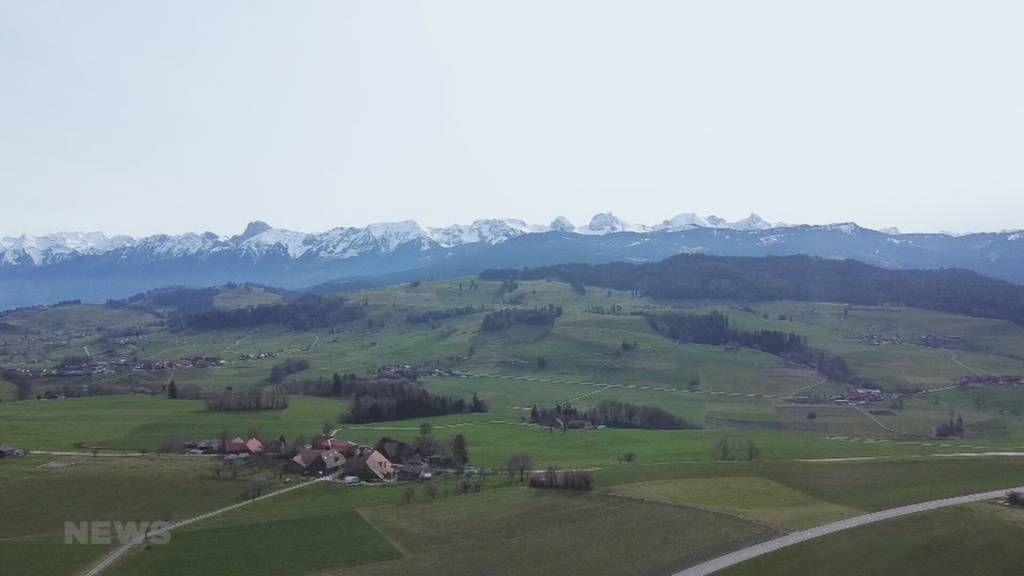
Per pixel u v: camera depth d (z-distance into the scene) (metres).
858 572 111.94
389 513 142.00
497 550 121.81
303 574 113.88
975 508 134.00
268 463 179.75
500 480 165.50
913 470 167.12
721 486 154.62
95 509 144.88
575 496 148.50
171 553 122.44
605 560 116.56
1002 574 110.88
